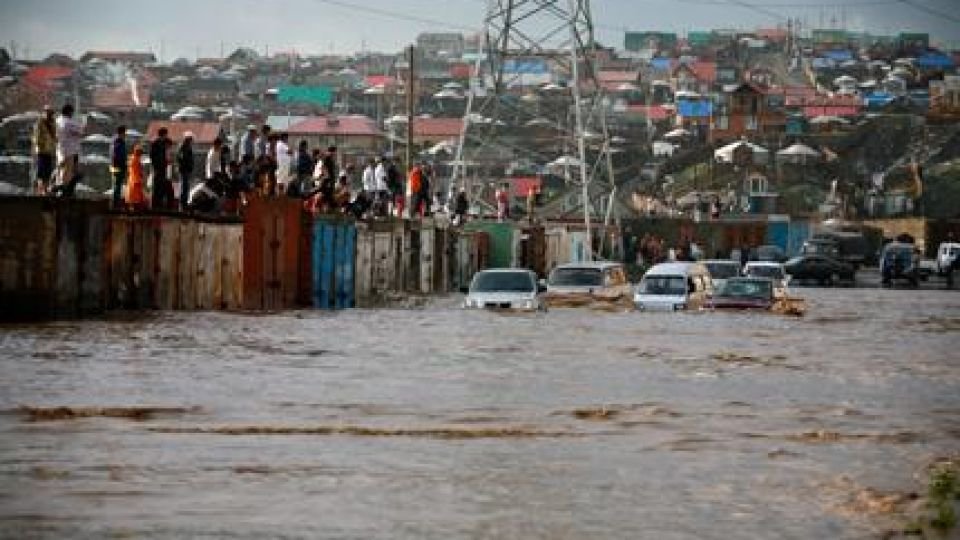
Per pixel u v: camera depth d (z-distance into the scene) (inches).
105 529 639.1
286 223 2316.7
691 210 6747.1
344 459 840.3
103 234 1860.2
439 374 1343.5
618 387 1264.8
